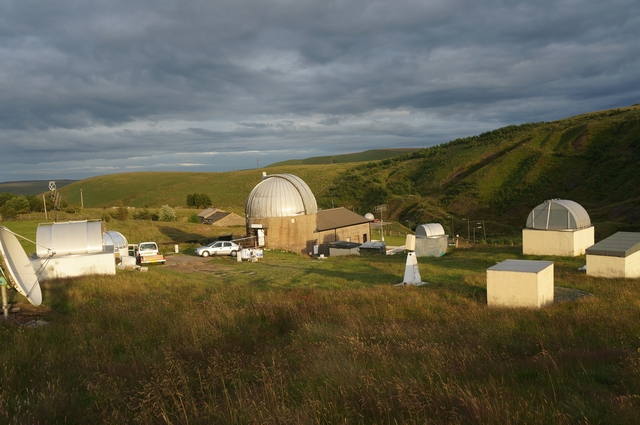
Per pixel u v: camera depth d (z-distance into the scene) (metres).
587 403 5.57
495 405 5.20
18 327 11.07
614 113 122.88
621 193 75.44
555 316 13.20
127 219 64.44
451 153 130.62
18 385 6.78
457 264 29.67
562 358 7.88
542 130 116.19
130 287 19.22
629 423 4.93
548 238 31.42
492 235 71.69
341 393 5.73
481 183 97.44
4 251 12.09
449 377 6.49
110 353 8.89
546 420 5.02
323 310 13.83
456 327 11.27
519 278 15.58
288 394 5.98
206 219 75.00
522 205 84.06
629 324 11.05
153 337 10.25
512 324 11.98
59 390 6.36
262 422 4.91
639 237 24.20
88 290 18.25
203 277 25.53
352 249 41.06
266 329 11.39
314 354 8.09
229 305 14.73
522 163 100.12
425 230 36.84
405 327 11.13
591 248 22.83
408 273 21.67
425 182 114.06
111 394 6.17
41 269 23.12
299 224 43.59
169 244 46.56
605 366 7.39
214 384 6.66
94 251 24.42
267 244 43.16
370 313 13.70
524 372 7.17
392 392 5.80
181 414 5.43
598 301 15.87
